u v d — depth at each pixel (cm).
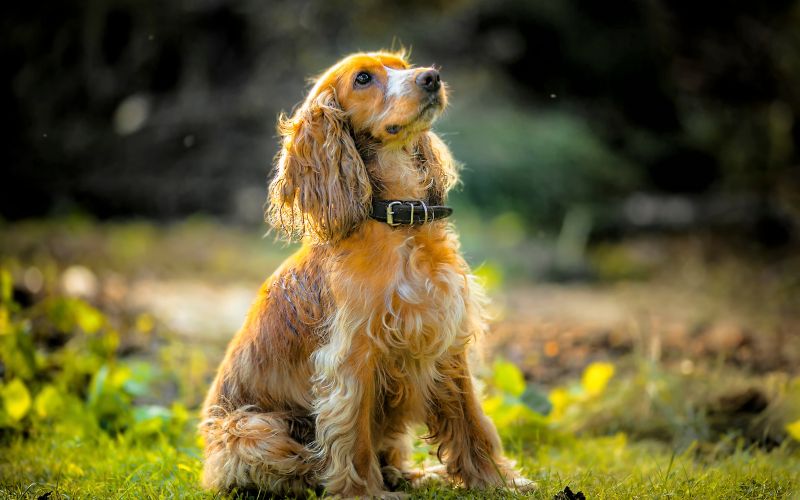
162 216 1650
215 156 1673
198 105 1741
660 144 1825
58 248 1270
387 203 439
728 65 1881
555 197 1577
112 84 1833
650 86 1883
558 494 425
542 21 1820
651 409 609
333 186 440
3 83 1870
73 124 1841
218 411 475
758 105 1844
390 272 429
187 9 1791
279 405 464
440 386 462
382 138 457
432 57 1742
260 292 486
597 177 1650
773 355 738
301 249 480
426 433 516
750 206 1548
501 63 1797
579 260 1334
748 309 1053
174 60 1828
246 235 1484
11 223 1608
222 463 450
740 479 461
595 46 1844
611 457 543
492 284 878
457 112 1639
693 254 1414
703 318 972
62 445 554
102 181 1706
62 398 595
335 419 430
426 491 455
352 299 429
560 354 777
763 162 1742
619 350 780
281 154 471
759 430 570
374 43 1708
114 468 505
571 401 633
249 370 468
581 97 1867
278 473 444
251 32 1777
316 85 476
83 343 703
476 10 1817
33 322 764
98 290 940
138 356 761
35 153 1781
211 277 1205
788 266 1301
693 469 494
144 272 1187
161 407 642
